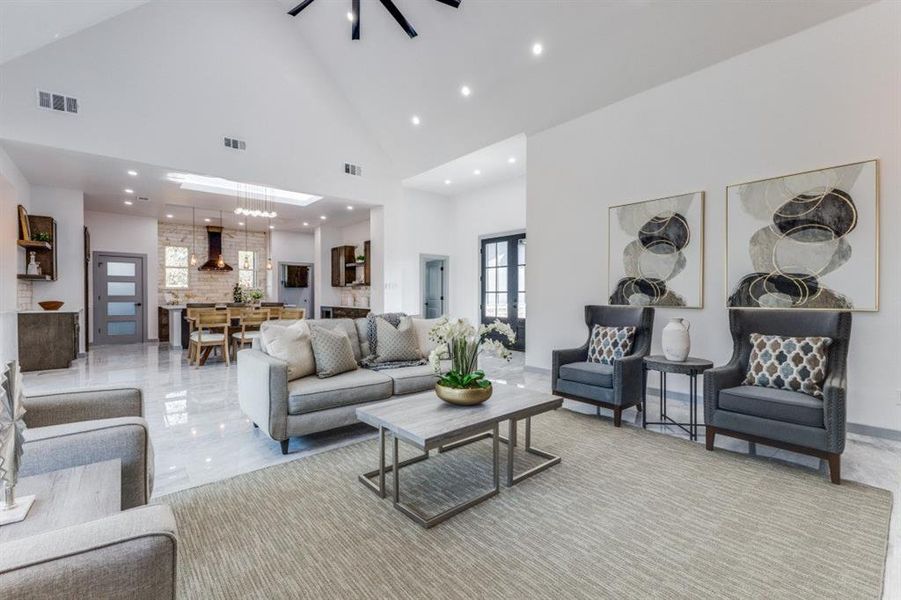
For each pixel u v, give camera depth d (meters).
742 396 2.73
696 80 3.99
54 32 3.25
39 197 6.31
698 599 1.48
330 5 5.41
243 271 10.87
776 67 3.51
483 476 2.49
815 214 3.31
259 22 5.90
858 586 1.54
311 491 2.29
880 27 3.04
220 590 1.53
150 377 5.23
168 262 9.77
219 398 4.22
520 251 7.52
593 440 3.10
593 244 4.84
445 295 8.63
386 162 7.53
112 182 6.14
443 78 5.38
